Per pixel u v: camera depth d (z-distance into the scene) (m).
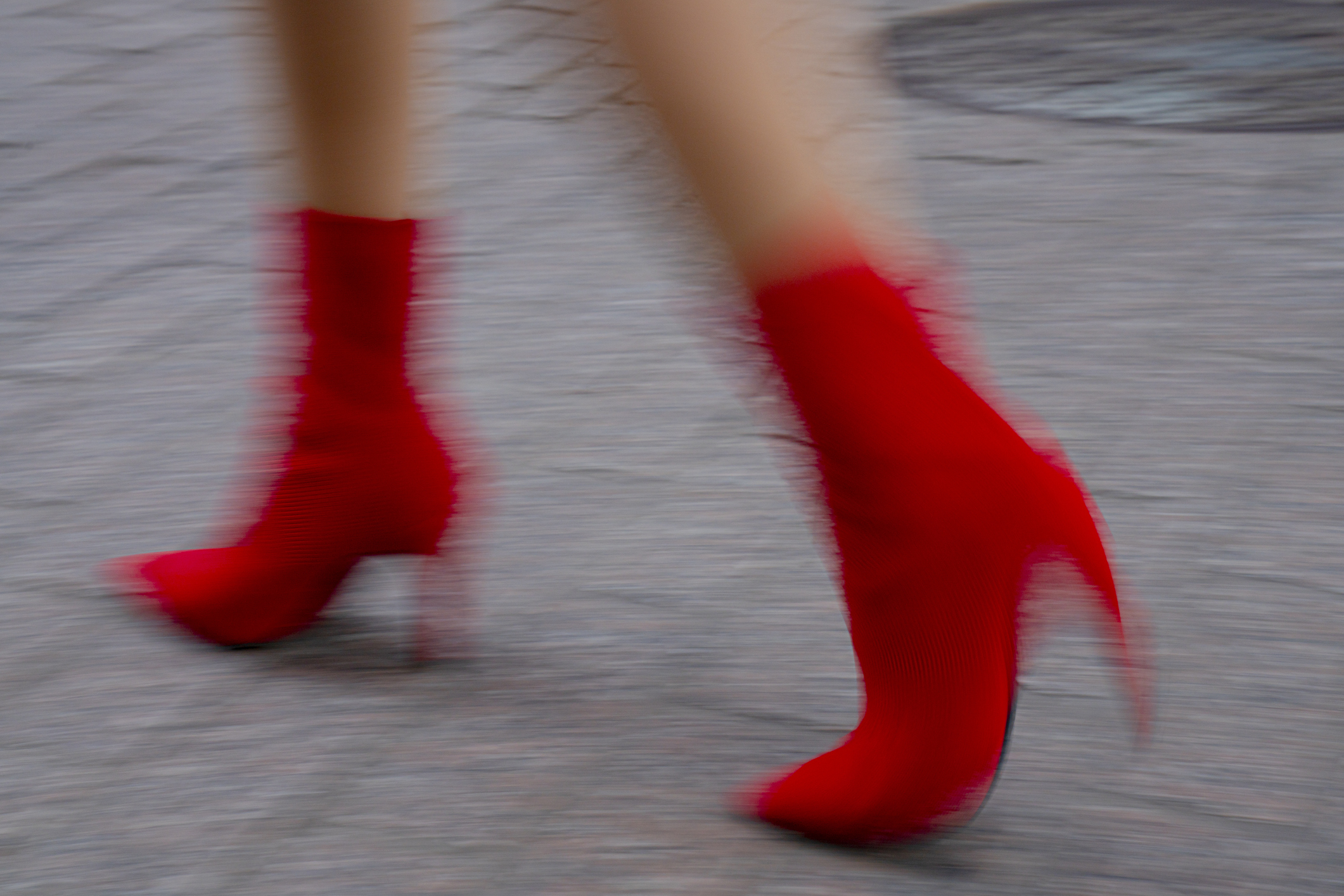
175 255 4.26
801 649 2.50
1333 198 4.61
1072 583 2.01
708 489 3.06
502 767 2.20
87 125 5.25
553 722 2.30
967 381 1.97
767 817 2.05
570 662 2.47
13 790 2.16
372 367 2.37
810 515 2.10
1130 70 5.87
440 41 6.08
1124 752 2.22
